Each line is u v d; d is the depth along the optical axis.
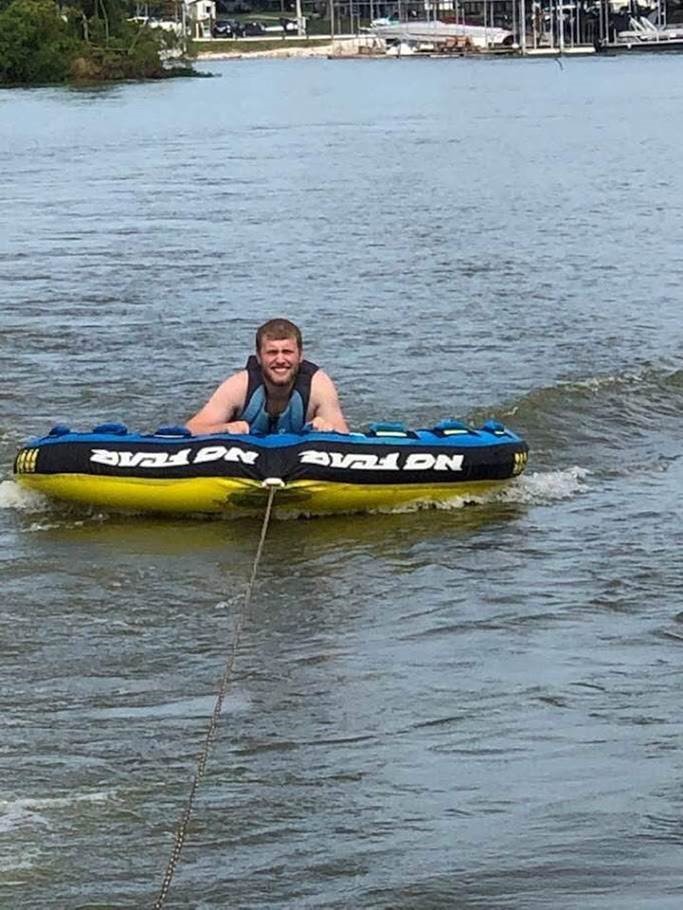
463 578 8.96
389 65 136.00
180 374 14.34
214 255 22.52
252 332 16.44
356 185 33.41
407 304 18.08
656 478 11.13
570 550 9.44
